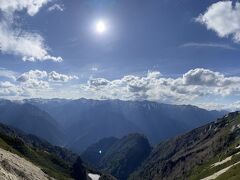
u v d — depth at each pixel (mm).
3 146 120688
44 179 81312
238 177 142625
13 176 56719
